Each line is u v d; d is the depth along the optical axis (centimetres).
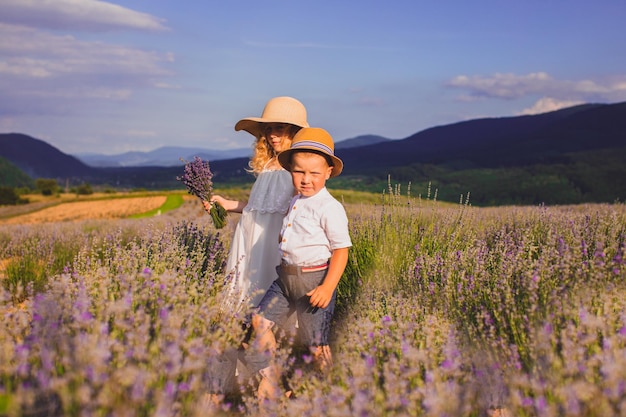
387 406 207
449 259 402
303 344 334
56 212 7725
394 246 452
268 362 290
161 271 357
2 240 1105
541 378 219
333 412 210
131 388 192
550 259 370
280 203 404
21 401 181
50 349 211
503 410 224
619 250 364
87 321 224
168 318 239
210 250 466
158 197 9356
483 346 274
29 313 278
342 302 418
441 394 203
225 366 287
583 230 468
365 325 277
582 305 274
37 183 15575
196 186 435
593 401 189
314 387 251
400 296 348
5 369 201
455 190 14538
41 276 651
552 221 539
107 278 302
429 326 281
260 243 402
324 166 349
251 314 353
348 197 3216
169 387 197
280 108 411
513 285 344
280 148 418
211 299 310
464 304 338
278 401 264
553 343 234
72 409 182
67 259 754
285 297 345
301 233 340
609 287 294
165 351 213
